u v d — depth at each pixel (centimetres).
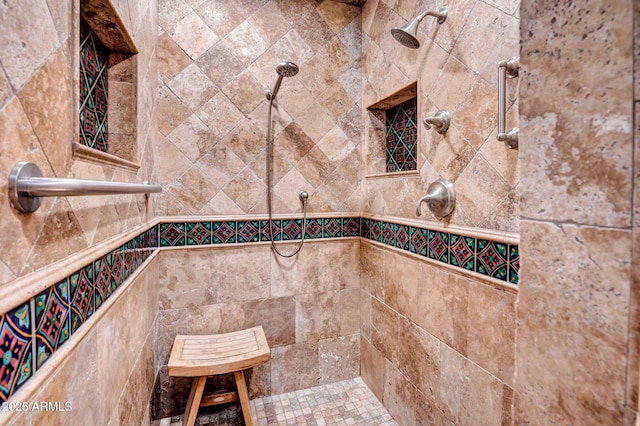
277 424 160
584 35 37
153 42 145
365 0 185
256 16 171
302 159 183
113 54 113
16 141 48
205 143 166
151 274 140
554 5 40
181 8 160
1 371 43
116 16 91
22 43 50
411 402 150
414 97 166
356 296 197
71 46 66
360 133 193
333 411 170
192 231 165
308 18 180
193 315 167
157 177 155
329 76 185
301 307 186
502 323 103
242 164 172
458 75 121
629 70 33
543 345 43
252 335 165
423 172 142
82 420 67
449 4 124
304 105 182
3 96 46
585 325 38
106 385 82
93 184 57
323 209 189
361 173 194
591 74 36
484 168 110
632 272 33
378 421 163
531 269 45
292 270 183
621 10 34
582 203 38
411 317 150
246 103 171
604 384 36
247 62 170
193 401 145
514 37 98
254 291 176
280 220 179
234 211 172
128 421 101
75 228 68
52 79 59
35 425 50
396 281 161
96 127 103
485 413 109
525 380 46
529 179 45
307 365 188
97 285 78
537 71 43
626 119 33
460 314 120
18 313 47
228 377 175
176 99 161
